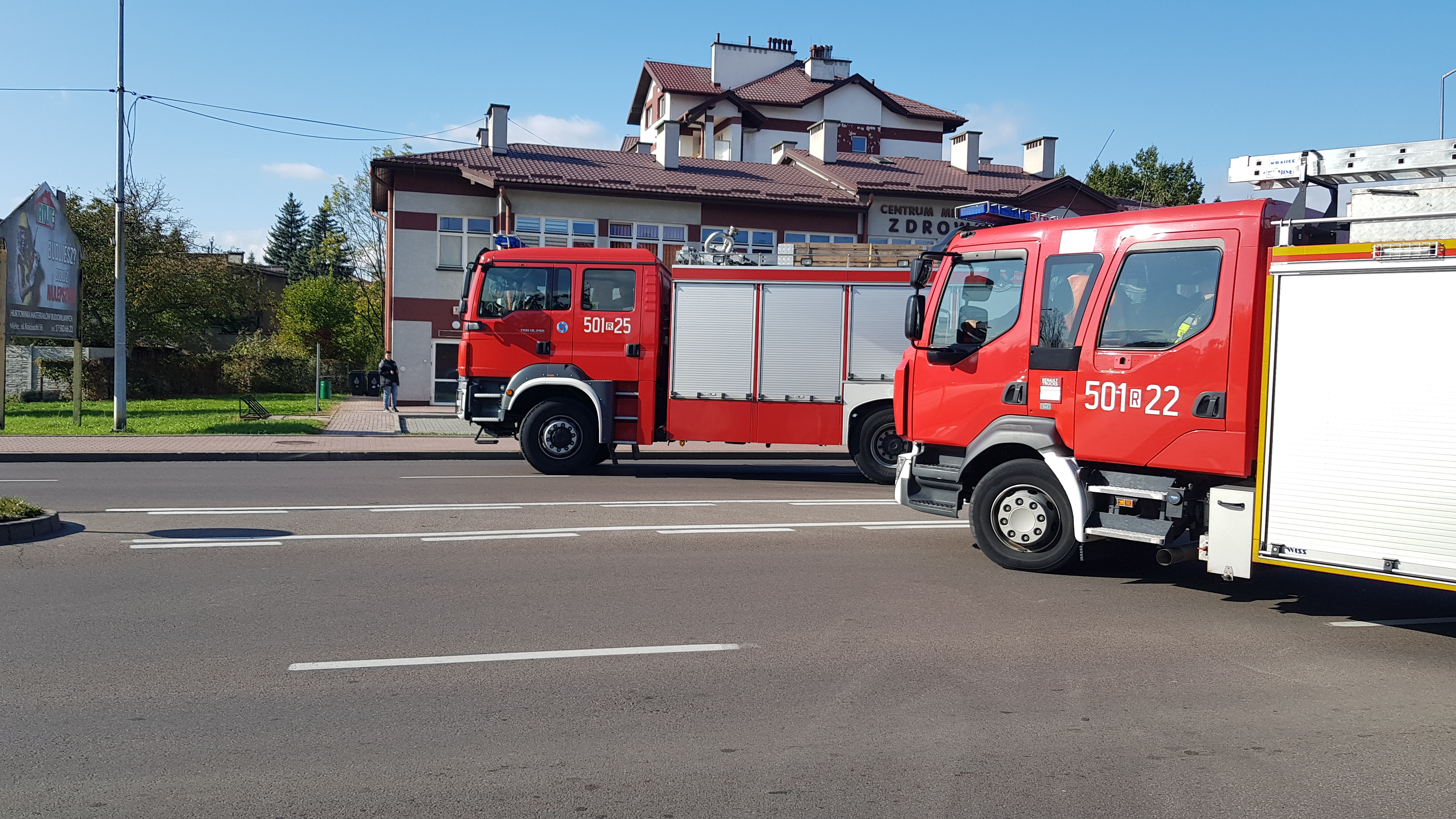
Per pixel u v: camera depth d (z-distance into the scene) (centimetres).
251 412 2566
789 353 1399
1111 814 370
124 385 2073
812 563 816
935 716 470
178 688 495
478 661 544
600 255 1433
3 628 595
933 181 3350
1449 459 570
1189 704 492
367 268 4972
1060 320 770
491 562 803
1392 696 509
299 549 845
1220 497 666
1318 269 619
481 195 3002
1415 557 583
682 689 504
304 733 439
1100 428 741
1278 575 798
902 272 1378
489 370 1441
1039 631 622
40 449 1677
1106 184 4584
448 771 401
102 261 3678
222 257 4144
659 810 369
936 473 858
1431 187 594
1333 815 372
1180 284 706
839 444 1393
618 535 934
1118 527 737
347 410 2936
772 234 3095
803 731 449
